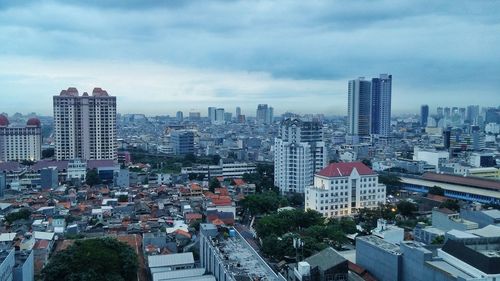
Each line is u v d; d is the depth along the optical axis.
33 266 153.12
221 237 167.50
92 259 142.12
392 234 181.38
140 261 171.88
